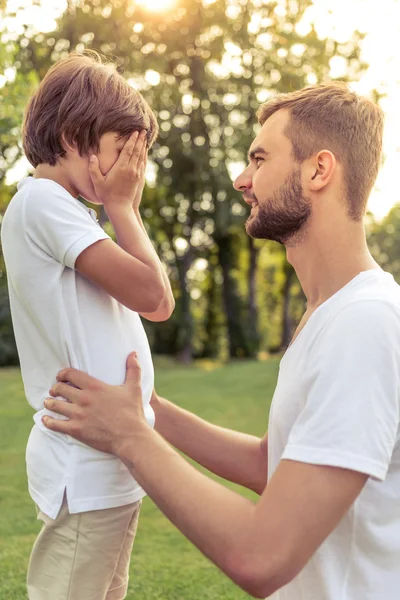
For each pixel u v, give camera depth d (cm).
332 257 173
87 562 184
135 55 2469
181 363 3014
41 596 190
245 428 954
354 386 147
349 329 152
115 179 192
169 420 219
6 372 1911
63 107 193
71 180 197
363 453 143
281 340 4134
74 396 171
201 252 3312
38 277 184
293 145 175
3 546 452
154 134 210
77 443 183
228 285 3359
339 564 159
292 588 167
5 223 193
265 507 144
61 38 2048
